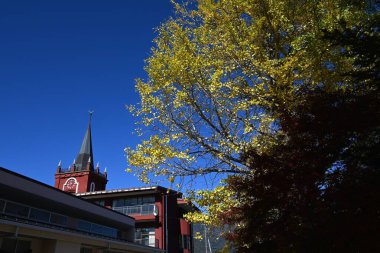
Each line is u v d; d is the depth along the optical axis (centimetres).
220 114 893
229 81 883
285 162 592
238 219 724
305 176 549
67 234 1806
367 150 523
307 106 621
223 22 922
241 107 849
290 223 562
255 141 838
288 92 755
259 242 711
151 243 3341
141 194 3575
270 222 614
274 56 928
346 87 703
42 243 1745
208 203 810
